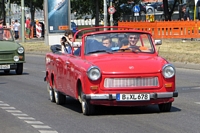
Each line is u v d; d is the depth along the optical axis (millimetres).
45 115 12883
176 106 13828
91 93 11891
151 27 44594
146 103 12008
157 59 12578
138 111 13023
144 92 11883
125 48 13273
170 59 28781
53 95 15312
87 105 12281
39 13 87875
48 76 15797
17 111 13680
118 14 62812
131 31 13531
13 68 24766
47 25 44750
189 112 12789
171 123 11312
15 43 25453
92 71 11836
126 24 46875
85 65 12188
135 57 12727
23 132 10797
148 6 74625
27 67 29031
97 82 11883
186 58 28625
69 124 11508
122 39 13398
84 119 12047
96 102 11922
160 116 12219
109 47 13258
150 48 13414
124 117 12172
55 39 44875
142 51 13312
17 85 20250
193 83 19578
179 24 42844
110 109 13430
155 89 11953
